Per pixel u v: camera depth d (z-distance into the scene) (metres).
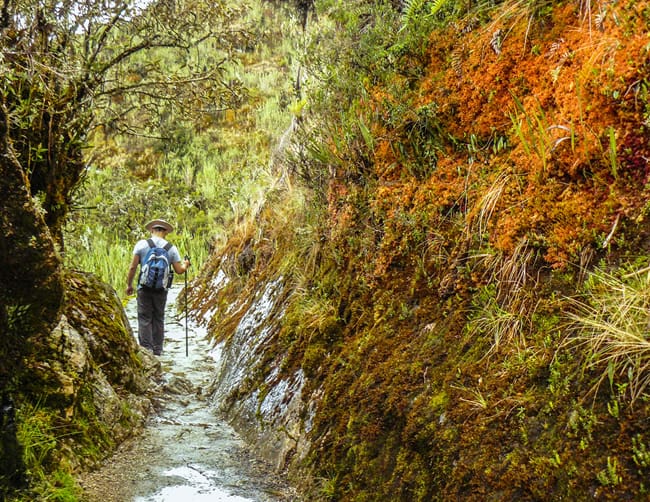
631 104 2.20
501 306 2.36
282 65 17.77
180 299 9.38
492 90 2.99
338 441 2.74
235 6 5.07
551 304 2.15
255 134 16.09
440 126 3.26
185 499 2.83
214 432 3.82
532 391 1.98
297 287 4.28
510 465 1.86
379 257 3.29
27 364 3.01
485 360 2.25
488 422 2.03
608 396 1.74
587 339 1.92
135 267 6.04
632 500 1.52
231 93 4.94
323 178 4.54
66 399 3.13
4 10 3.53
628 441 1.61
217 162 15.92
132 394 4.14
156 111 5.03
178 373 5.36
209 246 11.02
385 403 2.56
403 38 3.93
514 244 2.43
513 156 2.68
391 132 3.54
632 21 2.31
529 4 2.95
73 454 3.00
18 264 2.33
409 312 2.88
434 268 2.88
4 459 2.57
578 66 2.52
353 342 3.18
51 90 3.89
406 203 3.26
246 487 2.96
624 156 2.19
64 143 4.35
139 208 13.93
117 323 4.36
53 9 4.00
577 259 2.18
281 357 3.92
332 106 4.46
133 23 4.52
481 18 3.34
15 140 3.76
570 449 1.73
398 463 2.31
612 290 1.96
